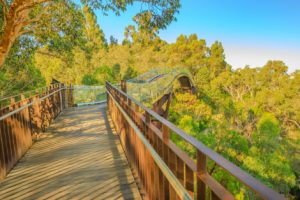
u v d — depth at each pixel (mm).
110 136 5594
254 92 46219
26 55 6996
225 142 14484
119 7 3980
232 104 30172
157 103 16312
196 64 50344
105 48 45594
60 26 5523
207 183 1216
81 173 3533
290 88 40375
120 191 2969
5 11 3920
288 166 13508
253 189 739
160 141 2316
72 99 11969
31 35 6348
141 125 3055
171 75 23109
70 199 2807
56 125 6961
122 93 4625
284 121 37938
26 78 10609
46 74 25172
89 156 4258
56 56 7445
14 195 2926
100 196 2857
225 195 1073
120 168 3691
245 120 28172
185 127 17203
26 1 3555
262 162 13297
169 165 1968
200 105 26484
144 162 2828
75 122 7363
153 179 2441
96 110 9828
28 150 4723
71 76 26172
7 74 9367
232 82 46375
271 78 46812
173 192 1825
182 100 26359
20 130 4355
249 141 20547
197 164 1341
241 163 13336
